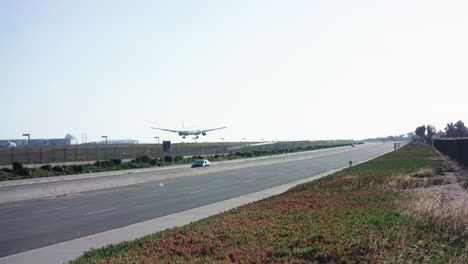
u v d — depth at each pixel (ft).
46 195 83.20
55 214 59.77
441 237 33.81
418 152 249.55
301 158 259.80
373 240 31.48
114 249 34.09
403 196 59.77
